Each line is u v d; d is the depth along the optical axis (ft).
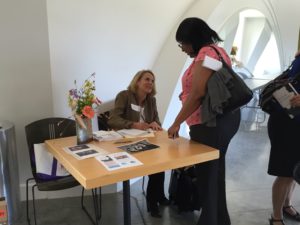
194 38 6.15
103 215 8.48
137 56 10.43
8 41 7.84
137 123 8.05
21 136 8.55
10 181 7.88
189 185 8.32
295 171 6.26
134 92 8.68
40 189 6.95
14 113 8.34
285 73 7.36
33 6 7.78
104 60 9.39
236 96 5.90
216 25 12.14
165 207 8.97
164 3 10.42
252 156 13.28
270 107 7.30
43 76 8.30
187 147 6.17
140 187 10.20
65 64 8.54
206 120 6.01
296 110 6.75
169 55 11.23
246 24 24.36
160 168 5.33
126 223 6.36
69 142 6.75
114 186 9.71
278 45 19.79
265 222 8.22
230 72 5.98
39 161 7.13
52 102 8.53
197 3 11.43
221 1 10.75
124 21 9.49
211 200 6.53
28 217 7.88
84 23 8.56
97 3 8.61
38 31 7.97
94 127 8.58
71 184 7.09
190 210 8.53
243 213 8.64
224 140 6.39
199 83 5.91
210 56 5.88
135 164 5.25
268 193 9.85
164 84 11.17
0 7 7.58
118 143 6.57
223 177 6.95
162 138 6.89
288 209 8.45
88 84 6.76
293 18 16.75
